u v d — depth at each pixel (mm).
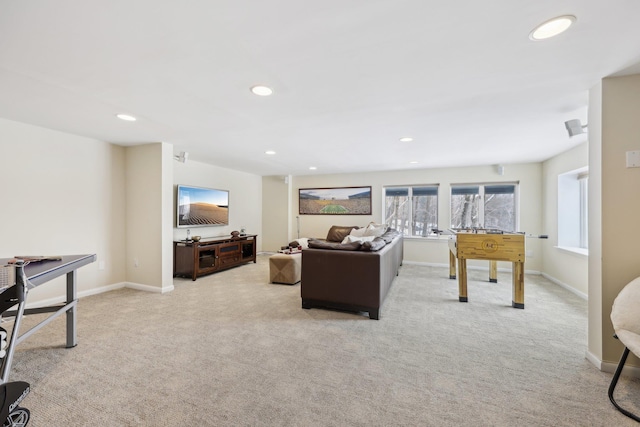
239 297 3686
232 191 6277
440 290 4047
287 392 1730
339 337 2514
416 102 2355
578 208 4352
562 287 4234
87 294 3637
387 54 1630
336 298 3102
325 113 2625
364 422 1484
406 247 6066
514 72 1849
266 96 2238
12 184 2939
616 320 1704
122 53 1606
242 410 1568
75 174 3469
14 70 1799
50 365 2010
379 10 1249
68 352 2201
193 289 4059
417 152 4336
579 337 2520
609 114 1925
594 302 2045
